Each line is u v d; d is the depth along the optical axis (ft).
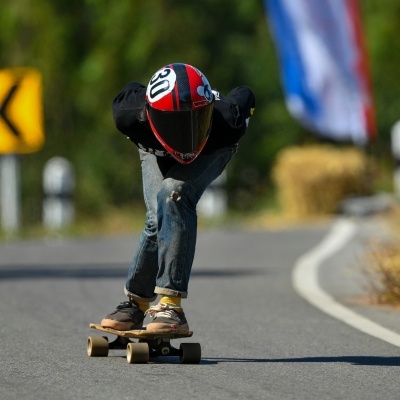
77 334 77.36
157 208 64.95
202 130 61.93
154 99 61.16
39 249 155.43
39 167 273.54
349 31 204.03
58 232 189.06
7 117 181.78
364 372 61.82
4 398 53.83
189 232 64.69
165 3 269.23
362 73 204.85
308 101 206.39
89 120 278.05
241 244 156.56
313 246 149.48
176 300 64.49
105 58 268.62
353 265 122.62
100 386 56.80
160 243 64.64
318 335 76.95
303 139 288.71
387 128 286.46
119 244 163.22
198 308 92.32
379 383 58.34
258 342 73.77
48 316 87.25
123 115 63.67
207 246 154.71
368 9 287.89
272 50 282.56
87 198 257.96
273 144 285.23
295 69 206.49
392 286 95.45
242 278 115.24
